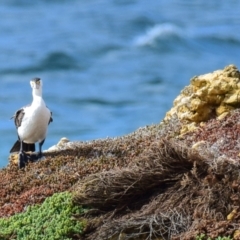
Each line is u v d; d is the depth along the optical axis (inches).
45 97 2374.5
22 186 597.0
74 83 2657.5
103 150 639.1
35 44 3380.9
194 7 4429.1
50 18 4126.5
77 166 613.0
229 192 515.8
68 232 526.6
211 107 649.0
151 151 556.4
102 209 543.5
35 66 2930.6
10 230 534.9
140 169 544.4
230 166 528.1
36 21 4037.9
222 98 644.1
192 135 624.4
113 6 4375.0
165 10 4239.7
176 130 647.1
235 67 658.8
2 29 3814.0
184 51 3326.8
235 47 3410.4
